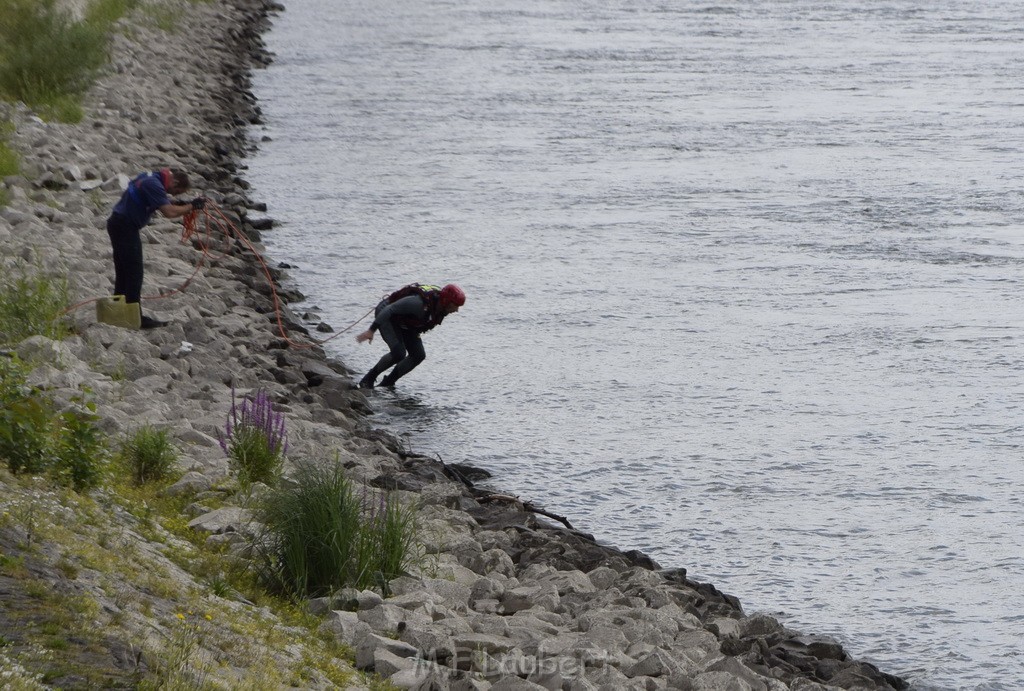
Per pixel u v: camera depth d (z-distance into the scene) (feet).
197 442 129.80
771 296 228.22
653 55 529.45
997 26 635.25
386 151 349.61
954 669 114.73
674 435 166.91
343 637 90.17
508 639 95.96
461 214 284.20
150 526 101.04
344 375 185.06
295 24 616.39
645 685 91.45
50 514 89.86
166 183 166.30
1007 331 209.56
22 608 72.28
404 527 107.86
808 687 99.76
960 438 167.12
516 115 402.72
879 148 362.74
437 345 200.54
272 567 99.71
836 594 127.95
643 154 350.23
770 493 150.71
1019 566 133.90
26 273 174.91
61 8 415.64
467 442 163.84
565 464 157.69
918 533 141.08
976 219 285.23
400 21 631.15
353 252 252.83
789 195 306.55
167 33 479.82
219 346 172.86
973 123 400.26
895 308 222.07
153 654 72.64
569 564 122.11
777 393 182.29
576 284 233.76
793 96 444.55
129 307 165.78
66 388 133.49
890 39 590.14
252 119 387.55
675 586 119.75
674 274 241.14
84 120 301.43
